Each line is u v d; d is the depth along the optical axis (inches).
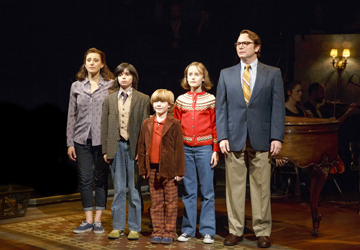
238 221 136.5
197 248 131.7
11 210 173.5
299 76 261.3
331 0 266.8
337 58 252.7
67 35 312.5
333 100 253.0
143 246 133.3
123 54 328.8
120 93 144.1
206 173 139.5
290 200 210.8
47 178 248.2
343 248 133.3
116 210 143.2
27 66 301.3
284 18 277.0
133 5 324.2
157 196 138.3
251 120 133.0
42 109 291.7
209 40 318.7
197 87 143.3
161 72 327.0
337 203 205.6
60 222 166.1
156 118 139.5
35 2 301.1
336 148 153.4
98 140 148.4
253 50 133.5
